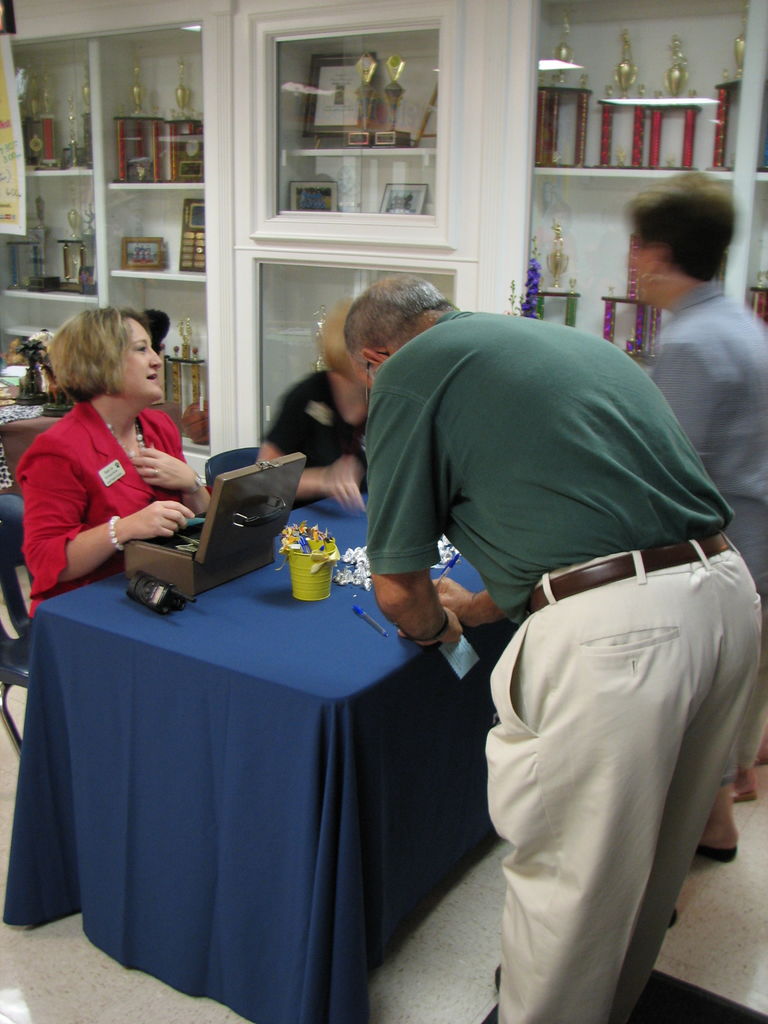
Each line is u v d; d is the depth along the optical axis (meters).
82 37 4.64
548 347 1.38
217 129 4.26
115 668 1.73
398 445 1.41
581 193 3.66
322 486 2.61
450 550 2.26
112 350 2.05
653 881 1.59
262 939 1.66
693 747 1.51
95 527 2.02
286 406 2.68
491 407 1.34
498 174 3.63
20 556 2.35
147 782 1.73
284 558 2.17
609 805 1.34
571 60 3.55
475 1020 1.78
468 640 1.91
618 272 3.66
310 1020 1.58
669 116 3.46
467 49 3.60
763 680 2.29
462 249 3.81
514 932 1.50
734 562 1.46
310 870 1.55
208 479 2.77
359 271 4.16
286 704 1.53
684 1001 1.86
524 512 1.36
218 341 4.57
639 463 1.36
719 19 3.29
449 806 1.99
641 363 3.65
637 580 1.34
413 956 1.95
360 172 4.04
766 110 3.21
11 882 1.92
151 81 4.61
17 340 4.82
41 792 1.89
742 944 2.02
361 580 2.02
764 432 1.90
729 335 1.85
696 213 1.83
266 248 4.30
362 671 1.59
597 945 1.42
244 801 1.61
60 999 1.81
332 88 4.02
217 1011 1.78
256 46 4.06
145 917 1.82
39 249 5.31
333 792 1.51
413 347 1.41
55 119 5.00
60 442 2.05
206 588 1.94
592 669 1.32
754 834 2.39
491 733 1.52
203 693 1.62
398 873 1.81
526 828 1.42
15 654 2.23
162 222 4.84
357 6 3.75
